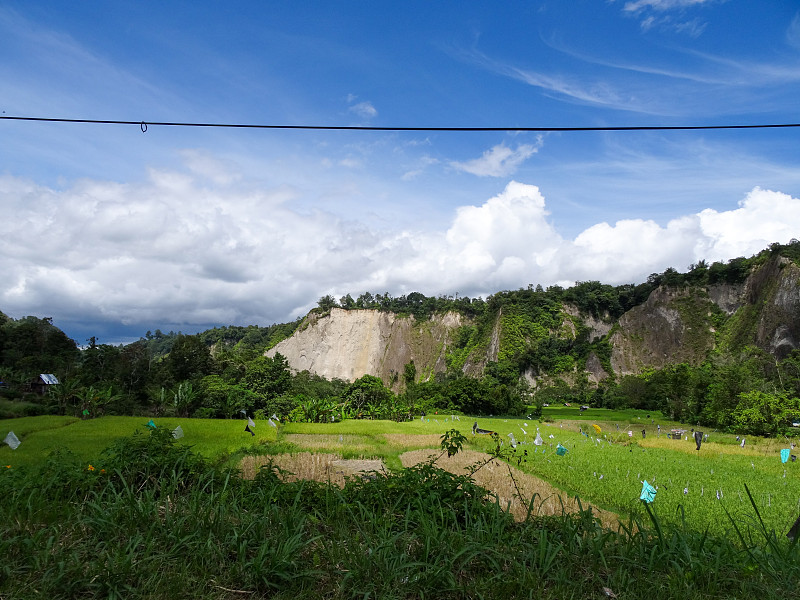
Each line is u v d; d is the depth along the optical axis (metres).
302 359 150.38
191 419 49.97
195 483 8.43
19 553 5.21
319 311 159.62
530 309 142.50
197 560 5.28
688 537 6.46
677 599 4.92
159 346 191.12
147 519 6.09
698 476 24.91
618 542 6.34
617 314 142.00
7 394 56.12
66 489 7.91
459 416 74.56
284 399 57.25
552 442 39.44
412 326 155.62
